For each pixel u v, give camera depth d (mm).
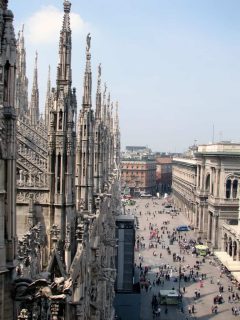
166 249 118000
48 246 31375
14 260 14914
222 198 120750
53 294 15703
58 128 31656
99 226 45781
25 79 77625
